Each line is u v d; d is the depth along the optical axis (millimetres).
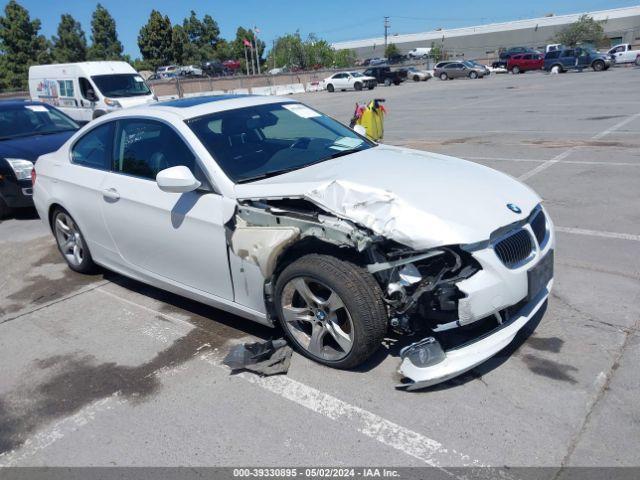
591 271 4633
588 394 3061
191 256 3904
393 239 2953
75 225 5176
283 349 3684
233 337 4020
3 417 3332
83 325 4422
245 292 3672
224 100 4578
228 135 4059
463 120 15547
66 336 4266
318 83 41688
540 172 8102
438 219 3008
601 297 4160
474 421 2926
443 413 3006
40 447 3049
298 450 2844
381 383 3303
